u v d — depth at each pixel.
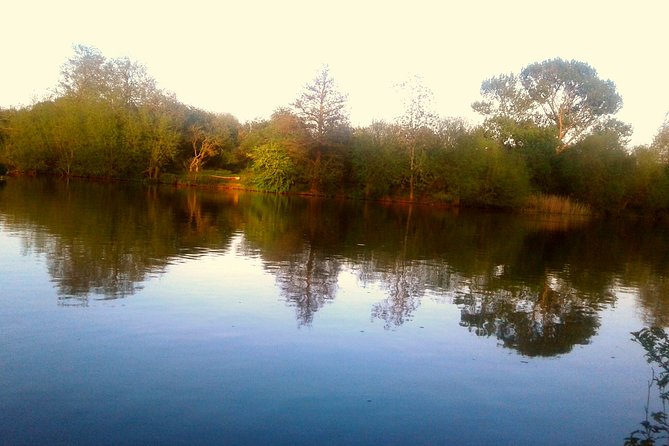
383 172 59.44
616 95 65.06
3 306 10.95
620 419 7.68
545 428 7.27
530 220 47.59
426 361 9.45
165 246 19.33
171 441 6.34
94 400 7.25
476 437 6.90
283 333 10.41
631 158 60.12
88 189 45.25
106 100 62.62
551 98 66.81
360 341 10.25
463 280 16.92
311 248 21.52
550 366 9.64
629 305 15.09
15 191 38.25
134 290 12.79
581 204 59.50
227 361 8.84
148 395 7.47
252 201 47.56
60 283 12.98
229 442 6.39
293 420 7.01
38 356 8.59
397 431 6.90
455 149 57.56
